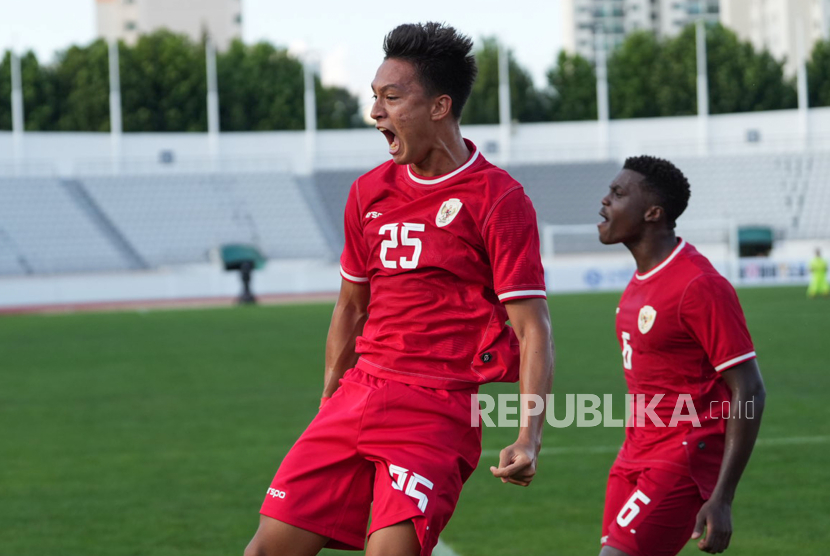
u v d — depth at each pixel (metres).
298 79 80.69
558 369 19.41
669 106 79.19
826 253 56.12
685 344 5.00
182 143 63.06
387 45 4.22
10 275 51.03
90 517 9.00
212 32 118.56
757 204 59.41
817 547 7.75
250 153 63.97
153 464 11.48
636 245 5.25
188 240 56.81
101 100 74.38
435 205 4.20
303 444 4.30
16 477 10.86
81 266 53.09
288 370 20.56
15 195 56.41
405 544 3.97
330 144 64.62
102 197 58.34
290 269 56.34
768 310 32.81
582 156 64.69
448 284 4.20
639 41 81.56
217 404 16.16
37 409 15.99
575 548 7.88
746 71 78.31
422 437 4.12
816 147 62.44
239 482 10.45
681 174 5.21
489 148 64.50
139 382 19.14
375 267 4.32
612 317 32.22
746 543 7.90
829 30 106.38
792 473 10.44
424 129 4.15
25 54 75.31
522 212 4.14
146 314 40.09
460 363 4.22
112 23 122.44
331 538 4.22
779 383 17.23
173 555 7.74
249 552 4.16
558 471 10.88
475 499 9.65
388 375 4.23
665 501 4.99
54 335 30.50
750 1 119.56
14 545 8.05
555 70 82.50
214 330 31.03
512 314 4.17
